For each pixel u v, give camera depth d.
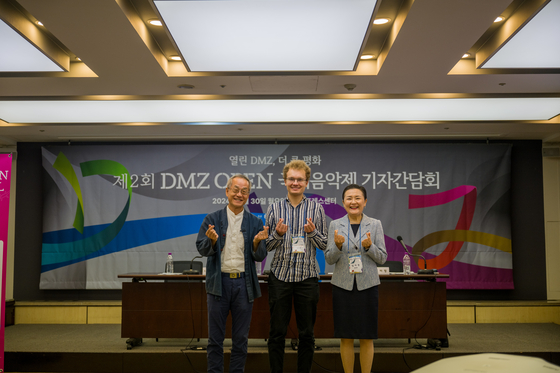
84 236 6.35
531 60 3.67
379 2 2.76
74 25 3.05
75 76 3.99
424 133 6.20
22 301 6.08
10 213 6.45
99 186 6.42
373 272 2.88
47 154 6.43
